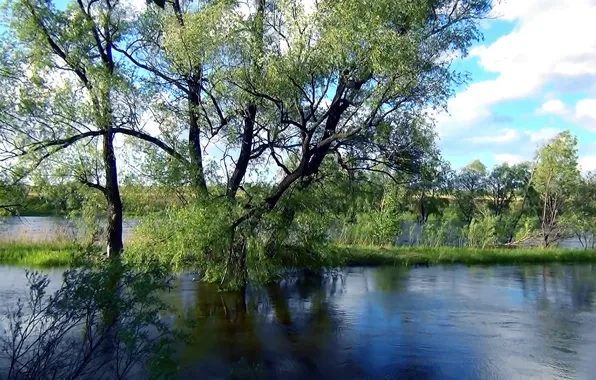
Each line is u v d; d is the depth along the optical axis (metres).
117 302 7.92
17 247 25.88
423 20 16.09
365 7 15.88
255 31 17.97
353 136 17.83
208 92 19.27
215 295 18.81
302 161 18.78
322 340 13.27
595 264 29.50
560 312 16.80
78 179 22.11
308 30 17.09
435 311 16.67
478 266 27.86
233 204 19.48
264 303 17.64
